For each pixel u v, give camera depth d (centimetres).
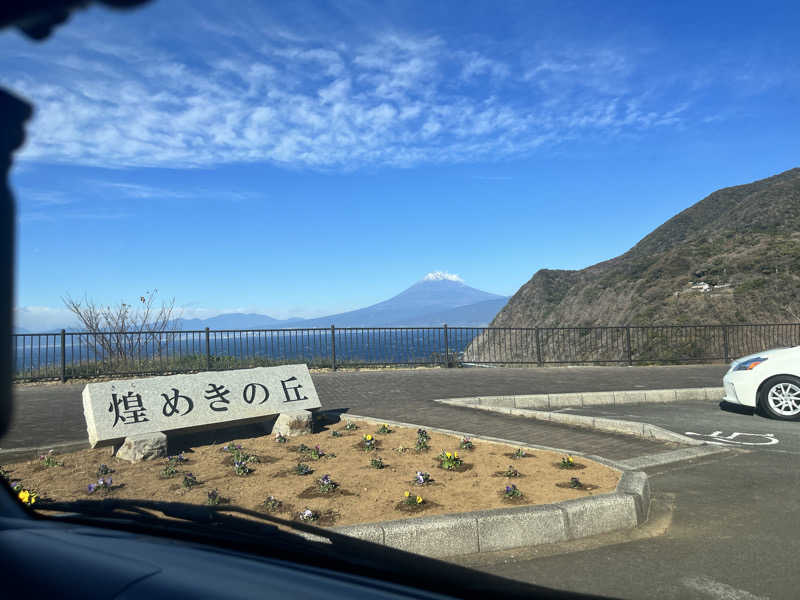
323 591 146
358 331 1714
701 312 3631
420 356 1762
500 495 515
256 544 260
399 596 156
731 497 551
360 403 1042
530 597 357
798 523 479
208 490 531
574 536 459
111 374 1486
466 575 389
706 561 410
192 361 1585
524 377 1473
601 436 793
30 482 556
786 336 2233
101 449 703
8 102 83
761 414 979
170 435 725
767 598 355
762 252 4050
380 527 414
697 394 1161
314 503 496
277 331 1658
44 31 68
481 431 805
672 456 689
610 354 2631
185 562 154
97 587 122
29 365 1419
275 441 739
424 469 603
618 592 365
